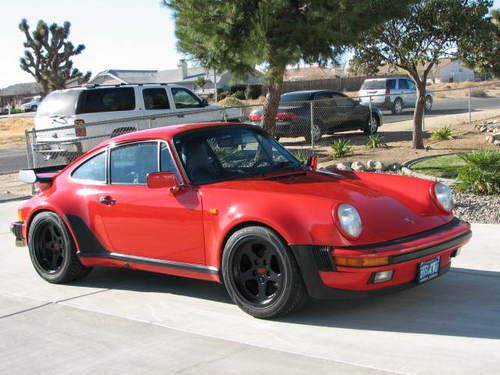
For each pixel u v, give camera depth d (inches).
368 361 164.7
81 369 172.4
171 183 213.9
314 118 754.8
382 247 184.5
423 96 622.5
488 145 625.9
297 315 203.0
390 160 557.6
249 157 232.7
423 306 205.9
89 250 245.9
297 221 187.6
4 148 1109.1
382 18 448.1
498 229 306.5
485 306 203.2
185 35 438.3
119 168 238.7
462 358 163.6
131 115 638.5
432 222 203.8
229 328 195.6
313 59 444.1
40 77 1913.1
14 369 175.5
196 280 252.2
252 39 413.1
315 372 159.6
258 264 198.7
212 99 2161.7
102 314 217.2
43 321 213.3
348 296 187.0
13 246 331.9
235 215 198.2
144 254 229.5
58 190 254.1
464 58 575.2
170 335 192.9
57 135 619.2
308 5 422.0
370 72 602.5
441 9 544.4
